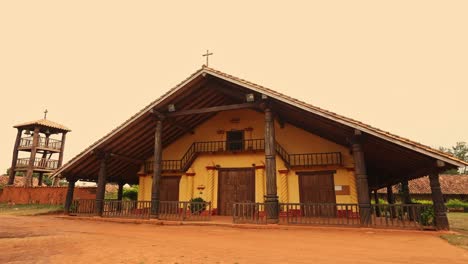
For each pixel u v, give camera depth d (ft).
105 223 43.01
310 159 53.47
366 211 34.78
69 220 47.34
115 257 18.48
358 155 36.91
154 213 44.80
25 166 89.25
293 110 42.60
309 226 35.32
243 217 39.58
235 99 58.65
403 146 32.58
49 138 95.25
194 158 59.77
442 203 31.89
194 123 62.18
